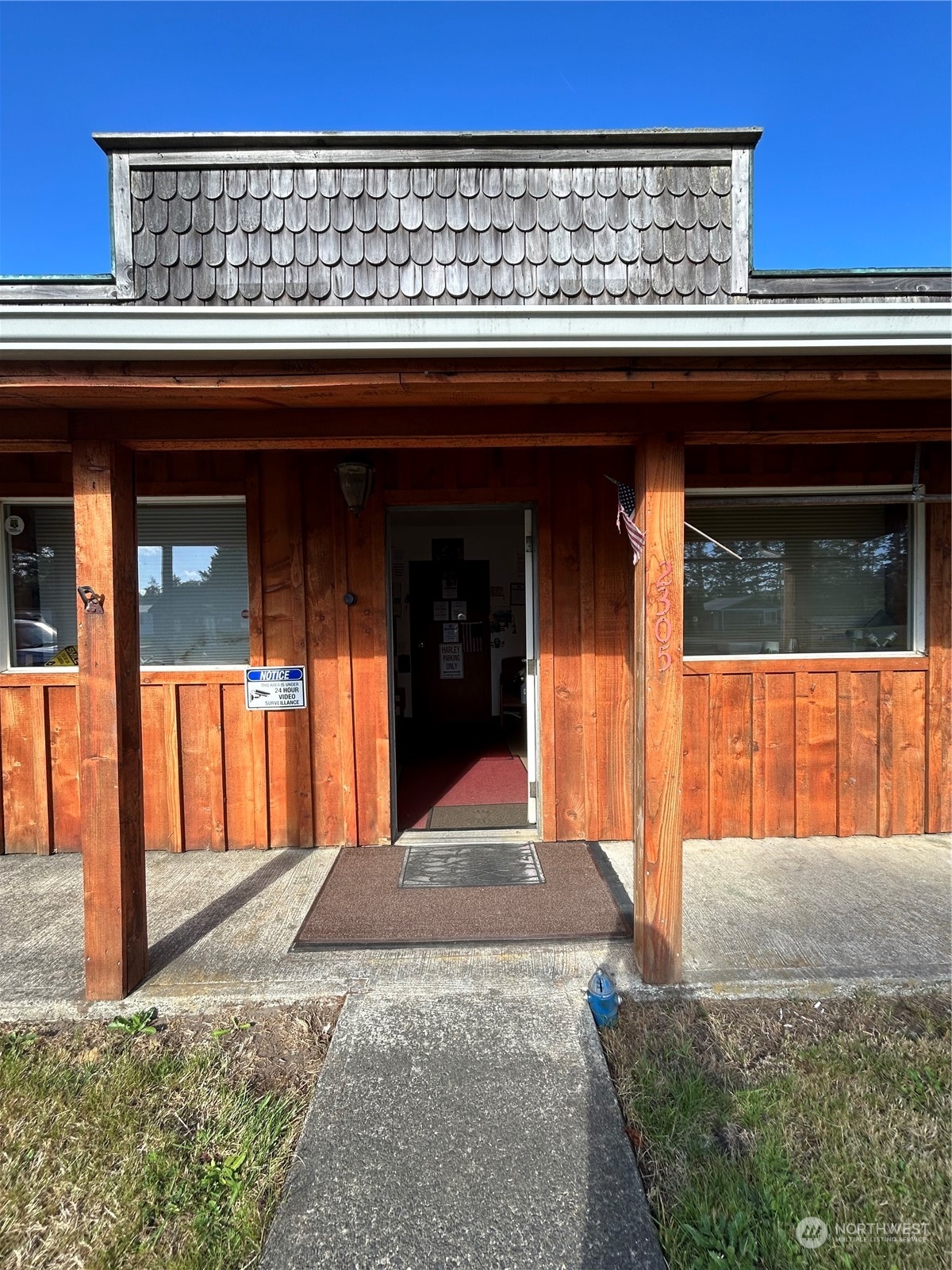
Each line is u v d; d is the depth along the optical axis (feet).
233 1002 8.72
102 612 8.66
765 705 14.03
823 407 8.80
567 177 8.61
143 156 8.35
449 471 13.64
